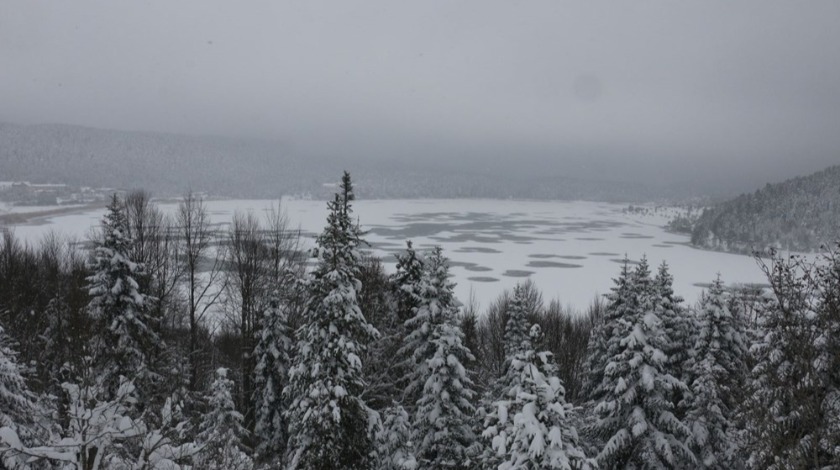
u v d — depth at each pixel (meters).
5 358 16.11
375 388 25.20
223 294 45.59
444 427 20.97
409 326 23.28
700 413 22.73
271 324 28.02
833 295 13.11
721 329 24.30
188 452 9.74
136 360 22.55
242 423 29.34
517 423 13.05
